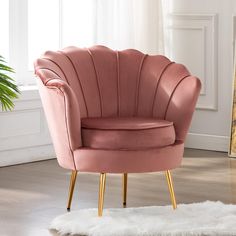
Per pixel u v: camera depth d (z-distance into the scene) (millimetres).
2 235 3875
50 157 6078
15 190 4926
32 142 5910
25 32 6090
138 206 4512
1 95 4723
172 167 4258
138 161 4105
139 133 4109
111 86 4570
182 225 3947
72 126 4102
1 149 5691
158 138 4156
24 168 5680
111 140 4086
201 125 6605
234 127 6223
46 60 4359
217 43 6453
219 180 5273
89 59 4562
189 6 6562
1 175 5410
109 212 4262
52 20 6281
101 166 4105
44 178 5324
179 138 4367
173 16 6637
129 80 4586
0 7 5934
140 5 6500
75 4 6348
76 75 4484
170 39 6664
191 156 6234
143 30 6504
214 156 6246
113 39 6441
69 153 4172
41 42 6242
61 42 6336
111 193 4863
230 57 6398
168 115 4426
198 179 5305
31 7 6137
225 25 6398
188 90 4371
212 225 3963
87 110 4496
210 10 6461
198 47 6551
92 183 5168
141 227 3896
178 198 4719
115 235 3791
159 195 4805
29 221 4152
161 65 4562
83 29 6367
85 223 3992
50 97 4160
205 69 6535
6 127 5711
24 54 6113
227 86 6438
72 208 4461
